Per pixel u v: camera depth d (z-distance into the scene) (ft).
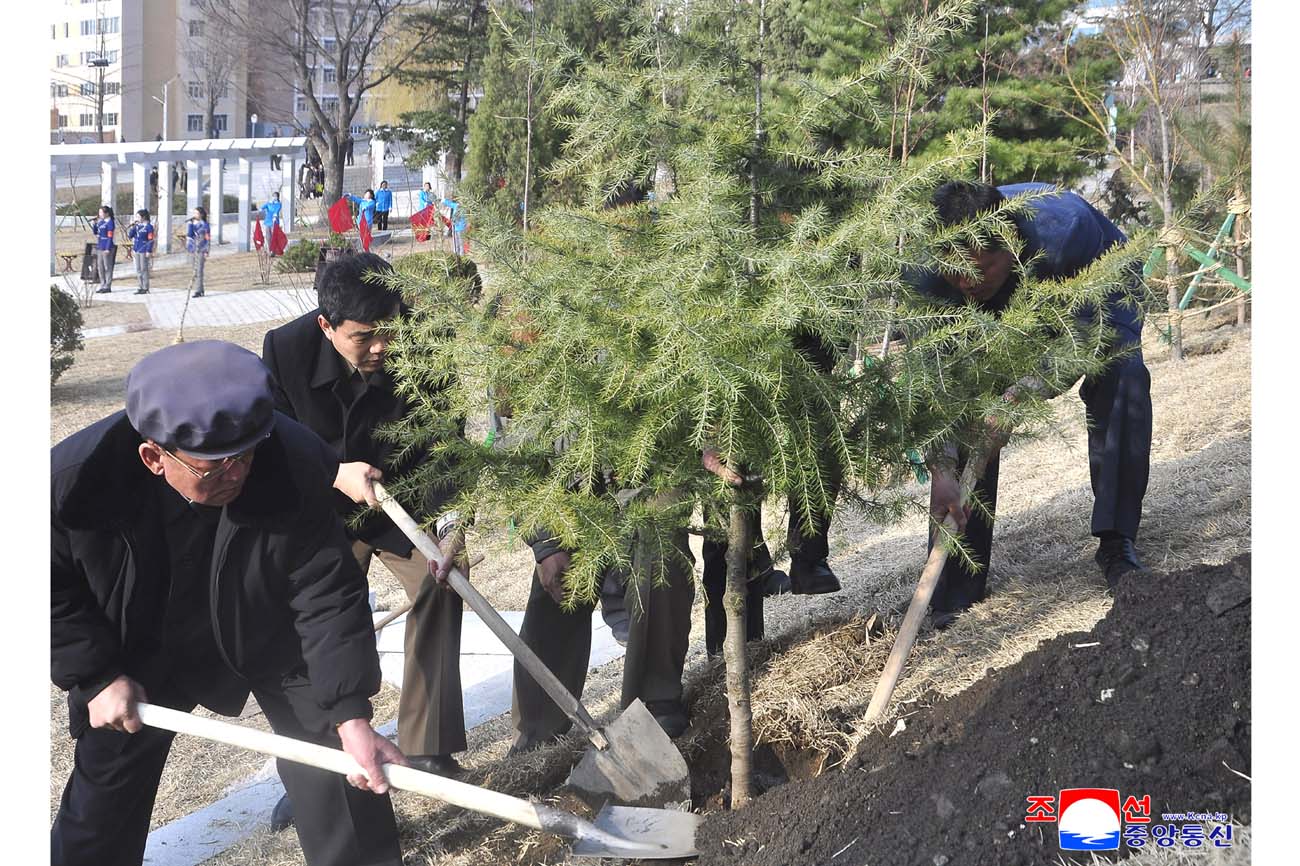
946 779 8.48
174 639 9.32
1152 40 28.73
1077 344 8.98
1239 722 7.93
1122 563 11.93
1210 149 25.20
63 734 16.67
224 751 16.03
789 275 7.82
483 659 17.66
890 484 9.26
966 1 8.48
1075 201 11.53
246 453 8.29
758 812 9.23
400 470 11.62
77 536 8.63
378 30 93.15
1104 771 7.97
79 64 190.29
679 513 9.12
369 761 8.87
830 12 23.50
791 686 11.59
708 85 8.61
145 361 8.05
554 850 10.41
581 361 8.50
